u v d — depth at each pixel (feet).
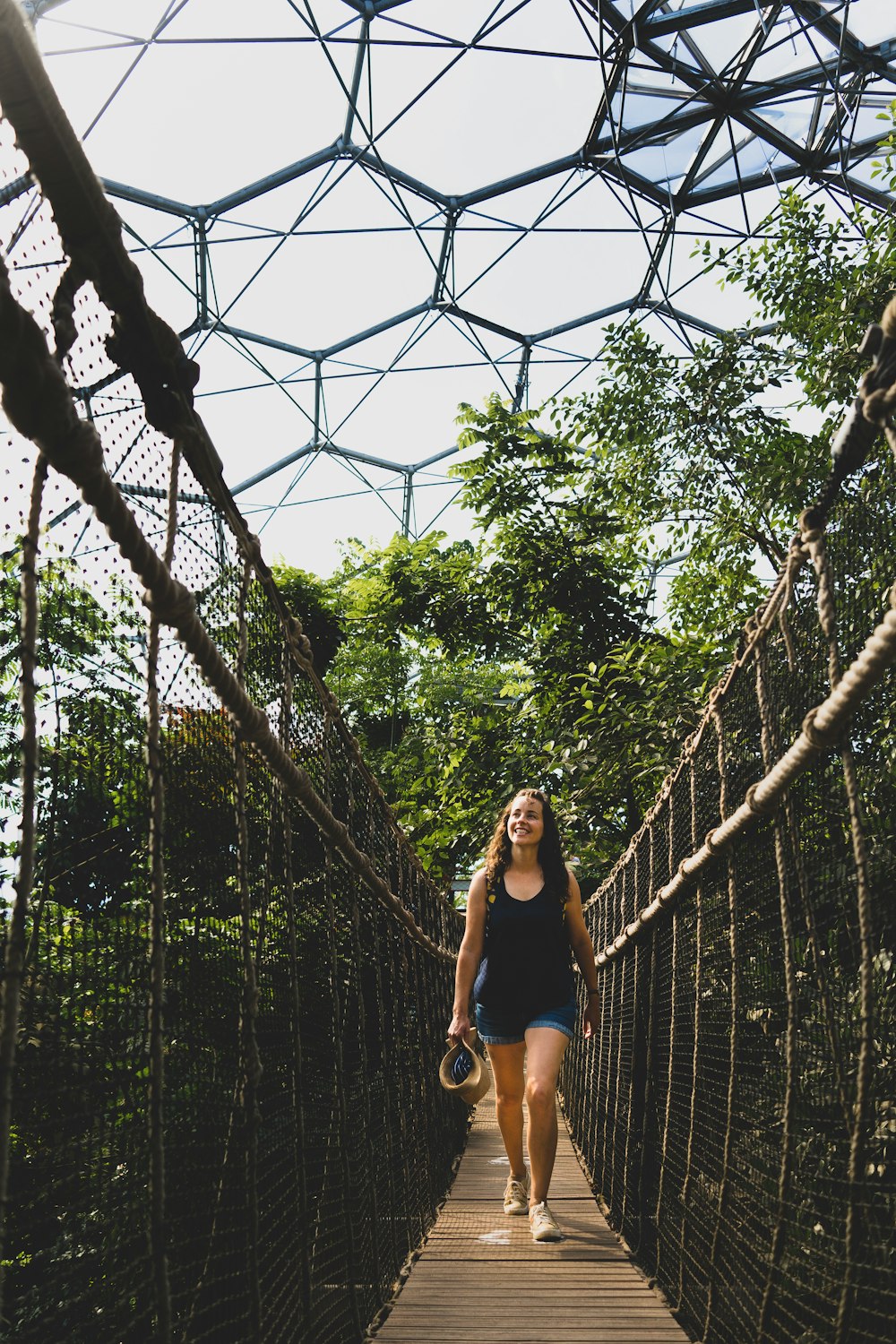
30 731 3.38
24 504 3.76
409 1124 14.12
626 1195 13.83
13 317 2.86
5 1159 3.18
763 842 8.18
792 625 7.11
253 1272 5.60
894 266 20.89
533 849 13.20
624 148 41.47
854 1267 5.43
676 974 11.95
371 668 47.65
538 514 38.40
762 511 27.35
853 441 5.32
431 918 22.25
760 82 37.37
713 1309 8.50
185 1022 5.51
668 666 27.48
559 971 12.92
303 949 9.33
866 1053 5.41
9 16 2.88
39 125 3.14
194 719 5.68
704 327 53.42
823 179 42.34
